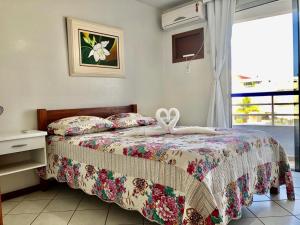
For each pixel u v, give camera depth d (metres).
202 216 1.32
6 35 2.41
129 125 2.96
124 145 1.82
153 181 1.58
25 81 2.55
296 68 2.92
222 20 3.34
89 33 3.08
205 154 1.48
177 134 2.25
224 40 3.35
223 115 3.43
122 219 1.94
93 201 2.32
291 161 3.36
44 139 2.38
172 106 4.16
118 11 3.48
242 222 1.81
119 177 1.79
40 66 2.66
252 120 3.77
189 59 3.89
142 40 3.85
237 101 3.63
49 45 2.74
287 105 3.39
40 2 2.66
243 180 1.74
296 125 2.96
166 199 1.50
